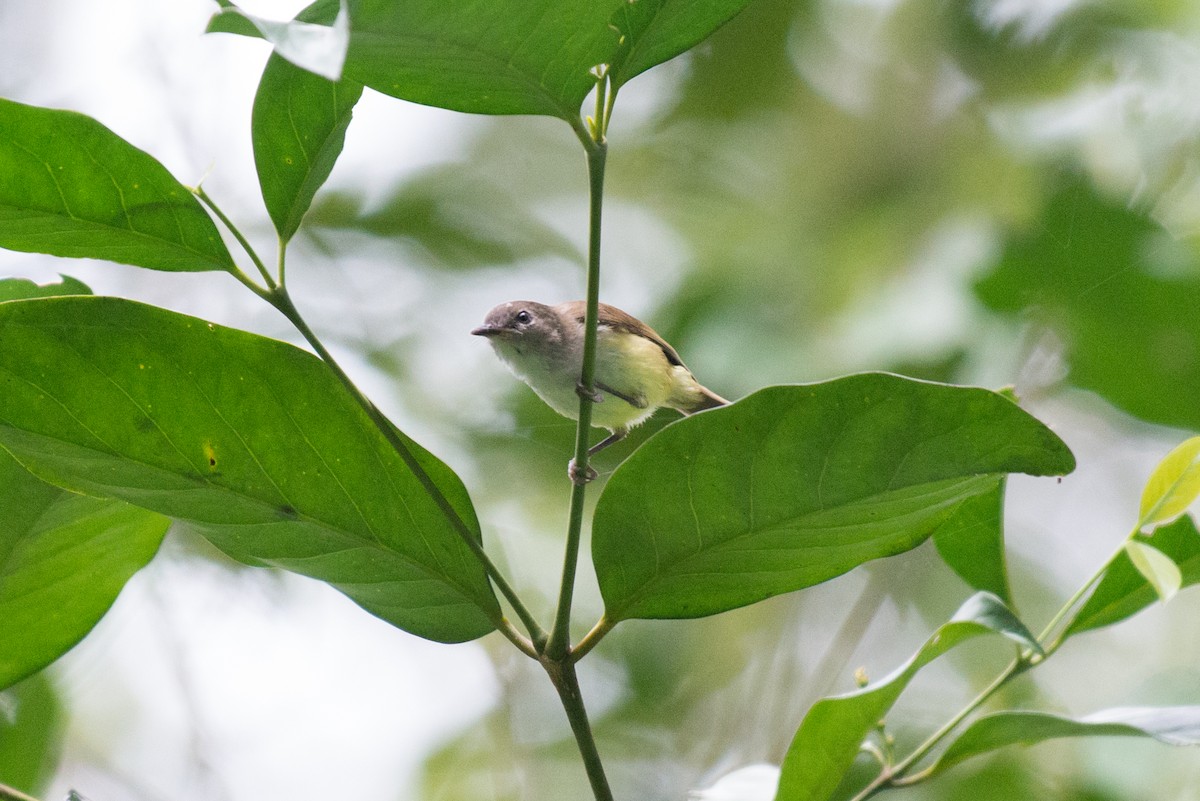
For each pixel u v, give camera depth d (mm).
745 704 13211
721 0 4027
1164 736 4891
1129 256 10930
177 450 4598
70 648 5699
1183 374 11031
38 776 7039
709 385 13891
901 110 15852
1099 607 5637
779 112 16484
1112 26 14633
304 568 4891
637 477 4449
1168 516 4855
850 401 4258
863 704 4957
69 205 4371
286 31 3105
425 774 13508
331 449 4641
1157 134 13219
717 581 4758
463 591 4777
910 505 4570
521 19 3850
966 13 15547
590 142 4152
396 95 4148
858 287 14484
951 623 4730
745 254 15227
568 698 4566
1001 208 14344
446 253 15602
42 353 4383
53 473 4672
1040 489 14344
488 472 13867
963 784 10516
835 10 16234
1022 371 12133
